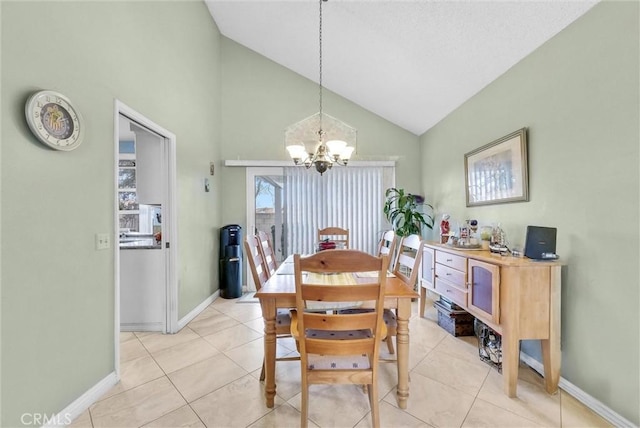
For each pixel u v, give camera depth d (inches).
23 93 52.4
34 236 54.5
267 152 164.9
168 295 107.4
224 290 150.7
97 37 70.2
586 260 64.6
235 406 65.9
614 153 58.3
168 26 104.6
